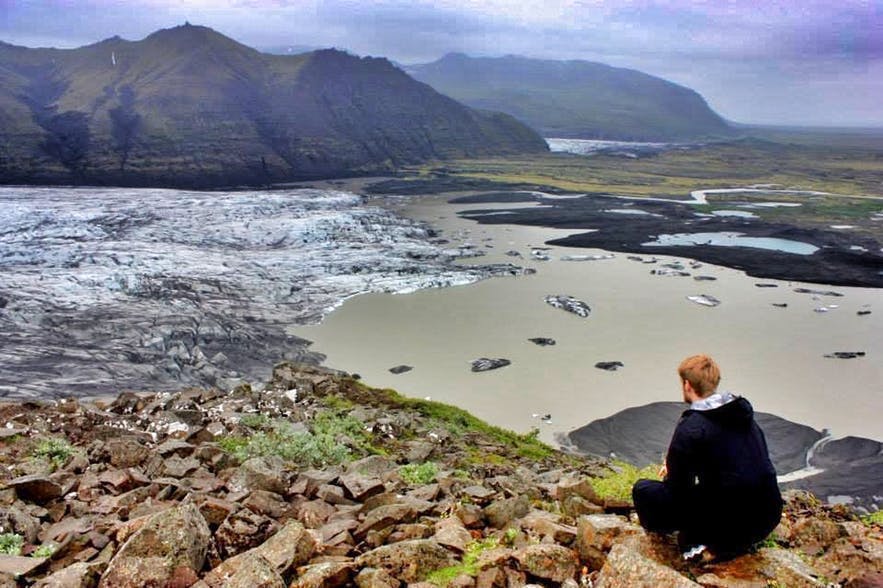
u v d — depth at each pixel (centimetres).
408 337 6588
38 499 1050
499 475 1923
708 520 658
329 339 6569
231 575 678
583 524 799
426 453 2100
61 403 2059
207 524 827
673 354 6009
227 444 1702
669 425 4481
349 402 2995
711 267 9588
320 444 1683
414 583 727
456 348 6231
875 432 4372
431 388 5231
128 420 1875
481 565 757
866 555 722
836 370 5578
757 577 648
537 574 738
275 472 1180
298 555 765
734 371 5538
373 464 1509
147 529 714
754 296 8050
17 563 755
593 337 6531
